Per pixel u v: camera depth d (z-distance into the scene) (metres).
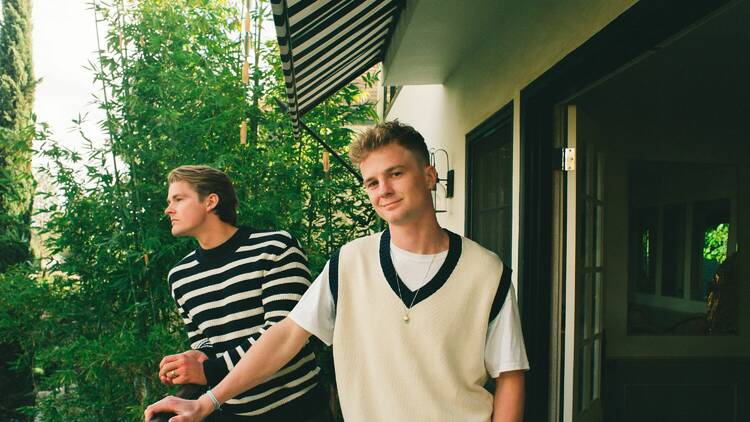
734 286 4.14
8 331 3.62
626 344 4.07
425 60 4.00
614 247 4.14
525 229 2.76
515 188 2.87
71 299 3.54
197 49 3.73
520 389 1.16
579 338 2.91
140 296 3.46
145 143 3.45
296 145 4.20
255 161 3.65
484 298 1.12
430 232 1.15
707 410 3.94
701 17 1.62
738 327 4.09
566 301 2.74
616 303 4.11
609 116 4.19
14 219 4.27
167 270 3.40
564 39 2.22
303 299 1.25
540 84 2.49
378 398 1.14
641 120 4.21
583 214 2.98
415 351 1.12
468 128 3.89
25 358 3.94
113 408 3.42
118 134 3.41
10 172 4.02
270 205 3.60
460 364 1.13
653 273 4.83
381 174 1.11
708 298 4.30
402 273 1.14
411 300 1.12
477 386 1.15
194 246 3.42
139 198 3.40
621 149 4.19
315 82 3.53
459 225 4.20
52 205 3.54
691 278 4.52
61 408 3.60
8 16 7.38
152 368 3.21
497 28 3.23
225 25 3.92
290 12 2.18
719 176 4.37
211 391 1.20
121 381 3.43
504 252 3.27
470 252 1.15
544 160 2.76
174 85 3.42
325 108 4.28
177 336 3.39
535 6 2.58
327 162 3.79
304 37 2.62
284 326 1.24
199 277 1.70
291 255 1.69
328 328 1.23
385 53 4.30
